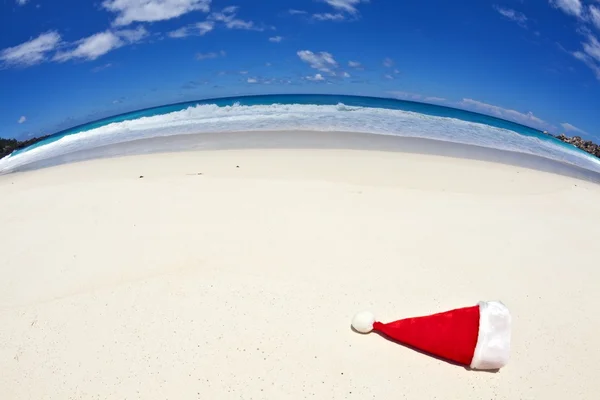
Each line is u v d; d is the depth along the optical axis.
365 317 1.21
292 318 1.26
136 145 3.59
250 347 1.16
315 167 2.63
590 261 1.68
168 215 1.97
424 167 2.76
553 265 1.62
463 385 1.06
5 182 2.96
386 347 1.17
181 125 4.22
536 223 2.01
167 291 1.40
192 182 2.39
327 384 1.05
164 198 2.18
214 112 4.67
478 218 2.00
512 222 1.99
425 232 1.81
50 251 1.73
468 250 1.69
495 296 1.40
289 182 2.34
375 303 1.33
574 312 1.35
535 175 2.88
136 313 1.31
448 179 2.57
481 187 2.48
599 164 4.19
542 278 1.53
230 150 3.10
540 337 1.23
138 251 1.67
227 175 2.48
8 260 1.69
